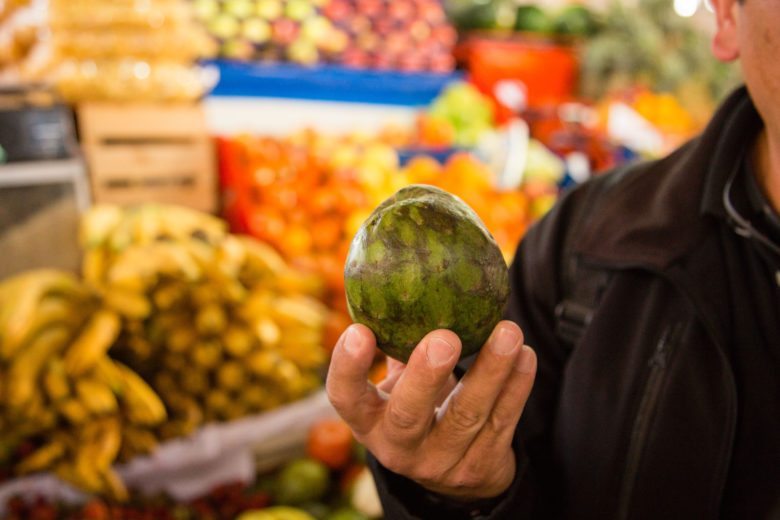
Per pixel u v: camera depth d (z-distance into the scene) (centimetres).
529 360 58
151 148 238
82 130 226
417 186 65
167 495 167
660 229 83
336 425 194
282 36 291
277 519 154
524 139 314
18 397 149
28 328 152
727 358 76
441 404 74
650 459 80
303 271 229
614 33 409
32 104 210
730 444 76
